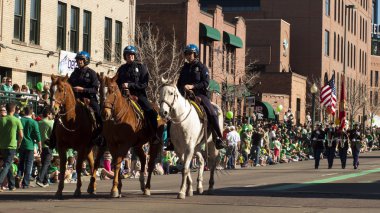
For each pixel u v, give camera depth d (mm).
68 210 13109
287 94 69000
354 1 97062
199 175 16922
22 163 20094
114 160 15414
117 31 40938
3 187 19844
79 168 15914
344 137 34938
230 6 81812
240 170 31906
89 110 15688
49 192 18094
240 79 57438
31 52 32781
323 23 80000
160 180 23969
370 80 113062
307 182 22453
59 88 14992
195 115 15555
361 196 16562
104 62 38812
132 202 14625
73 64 35812
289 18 79938
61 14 35500
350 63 95125
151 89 39281
